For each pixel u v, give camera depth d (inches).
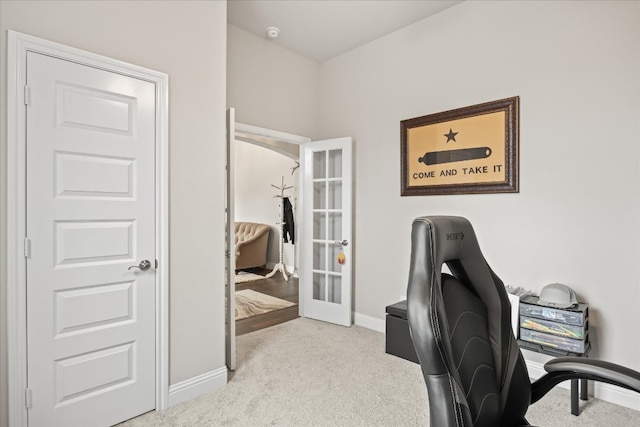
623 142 82.4
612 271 83.9
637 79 80.5
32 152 64.2
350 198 139.6
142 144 78.0
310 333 132.0
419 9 115.6
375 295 136.9
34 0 64.2
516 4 99.6
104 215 72.9
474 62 108.7
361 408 81.6
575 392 77.1
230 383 93.2
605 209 84.9
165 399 81.3
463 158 110.3
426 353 34.7
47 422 66.2
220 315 92.6
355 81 143.4
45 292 65.8
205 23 89.8
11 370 62.3
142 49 78.0
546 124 94.1
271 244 268.5
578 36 88.7
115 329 74.6
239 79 128.3
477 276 44.5
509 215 101.2
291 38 135.6
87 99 70.4
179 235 84.4
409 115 125.8
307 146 152.3
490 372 41.1
